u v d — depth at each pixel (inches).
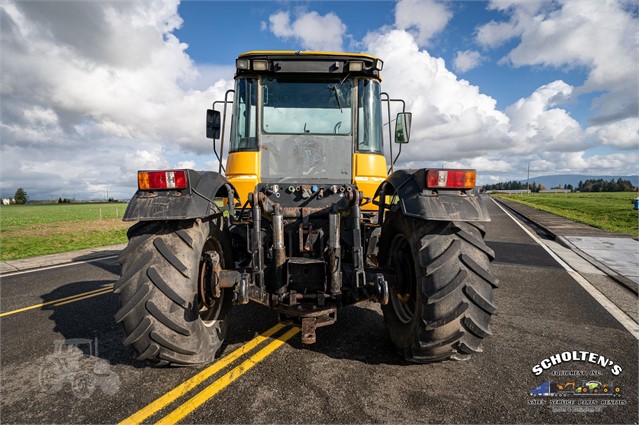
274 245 105.4
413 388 97.6
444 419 84.6
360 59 137.0
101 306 179.3
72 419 85.7
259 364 111.0
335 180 140.3
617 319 156.6
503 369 109.7
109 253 359.9
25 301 188.5
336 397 92.9
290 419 83.9
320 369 107.7
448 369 108.8
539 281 225.8
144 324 88.6
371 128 142.4
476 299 90.4
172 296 89.9
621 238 400.8
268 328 141.8
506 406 90.3
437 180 94.5
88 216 1243.2
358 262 103.2
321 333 136.3
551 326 147.9
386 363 112.0
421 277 94.0
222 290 120.2
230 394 94.5
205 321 112.3
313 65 137.5
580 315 161.6
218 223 114.7
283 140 139.9
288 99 140.5
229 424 82.4
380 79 145.7
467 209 93.1
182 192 93.4
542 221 608.1
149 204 92.0
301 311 103.1
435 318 91.1
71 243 448.1
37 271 269.9
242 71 138.1
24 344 131.5
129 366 112.1
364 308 167.3
